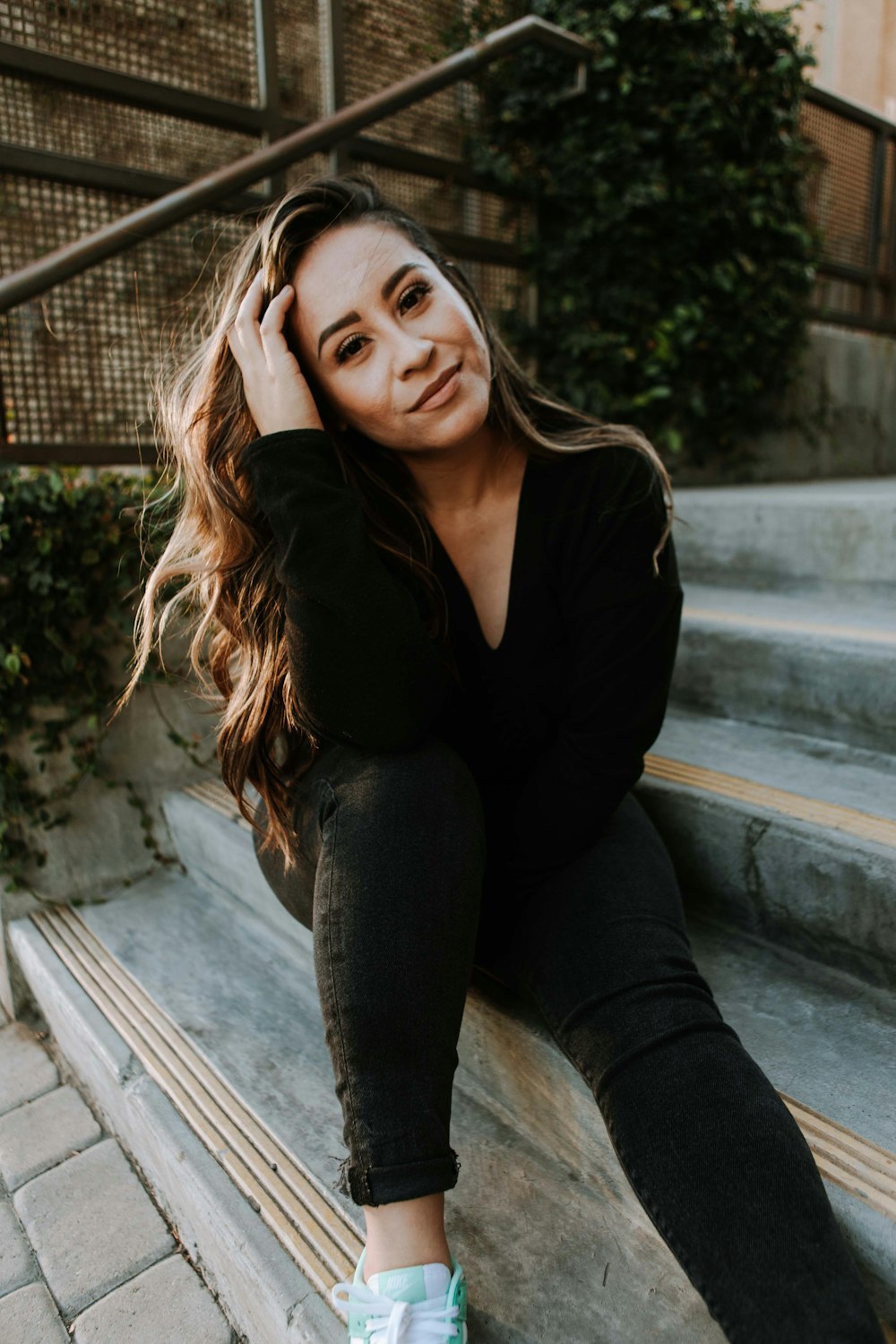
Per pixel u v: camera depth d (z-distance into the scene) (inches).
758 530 83.4
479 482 41.8
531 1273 37.7
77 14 88.1
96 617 71.3
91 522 68.7
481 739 44.3
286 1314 36.4
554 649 42.3
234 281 40.8
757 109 126.1
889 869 44.0
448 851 35.6
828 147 151.9
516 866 41.9
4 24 84.3
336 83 107.7
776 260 134.8
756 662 65.3
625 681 40.0
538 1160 43.9
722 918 53.2
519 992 45.8
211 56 97.9
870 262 163.8
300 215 38.1
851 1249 33.7
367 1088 32.3
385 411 38.0
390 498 42.2
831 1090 39.3
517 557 41.2
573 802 40.3
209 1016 57.3
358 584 36.8
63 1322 44.6
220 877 71.4
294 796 42.6
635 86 117.3
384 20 111.9
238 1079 51.1
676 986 35.1
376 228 38.3
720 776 56.0
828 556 78.7
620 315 122.2
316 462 38.2
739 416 136.7
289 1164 44.3
